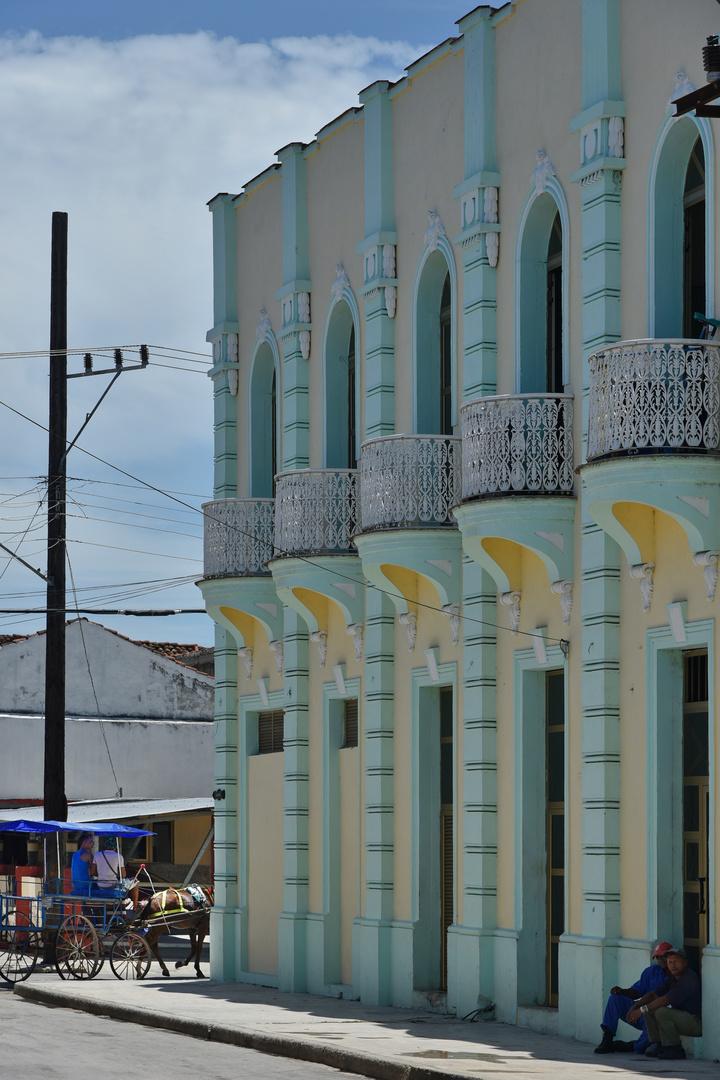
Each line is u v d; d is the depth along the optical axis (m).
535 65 23.52
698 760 20.05
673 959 19.03
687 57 20.38
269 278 31.75
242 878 31.91
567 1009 21.30
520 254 23.59
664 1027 18.94
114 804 47.78
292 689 29.81
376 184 27.39
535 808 23.05
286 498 28.09
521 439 22.02
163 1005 25.88
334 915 28.39
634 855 20.52
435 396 26.19
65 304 36.09
